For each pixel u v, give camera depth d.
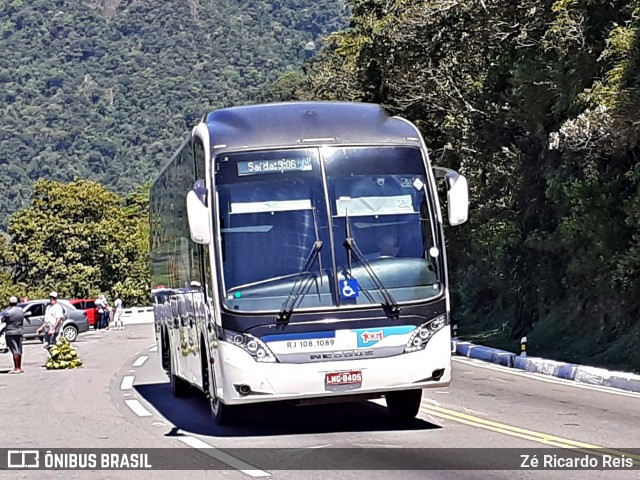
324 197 11.43
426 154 11.93
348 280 11.20
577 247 23.78
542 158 26.06
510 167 28.25
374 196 11.53
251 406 14.45
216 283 11.17
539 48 22.91
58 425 13.77
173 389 17.03
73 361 25.12
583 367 18.33
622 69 18.12
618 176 20.95
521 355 21.86
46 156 178.75
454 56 31.25
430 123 34.75
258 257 11.23
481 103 28.62
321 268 11.21
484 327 34.34
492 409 13.82
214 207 11.36
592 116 18.92
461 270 38.75
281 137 11.64
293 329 11.03
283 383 10.97
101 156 180.12
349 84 42.94
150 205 22.17
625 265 19.89
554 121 24.61
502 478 8.99
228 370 11.02
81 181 76.06
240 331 11.02
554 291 27.11
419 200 11.65
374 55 35.69
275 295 11.09
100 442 12.01
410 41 31.39
